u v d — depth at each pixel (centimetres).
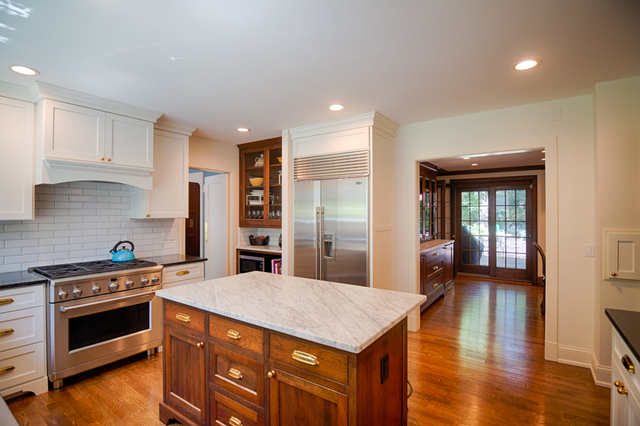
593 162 280
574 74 242
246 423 167
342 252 362
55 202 301
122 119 303
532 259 640
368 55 214
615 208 254
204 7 161
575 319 289
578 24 177
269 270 454
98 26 178
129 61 220
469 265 714
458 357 308
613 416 154
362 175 347
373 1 158
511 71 237
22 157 258
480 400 237
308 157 389
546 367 286
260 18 171
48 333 248
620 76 245
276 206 454
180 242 404
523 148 312
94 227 328
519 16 170
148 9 162
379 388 150
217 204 504
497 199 680
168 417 208
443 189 702
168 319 210
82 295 259
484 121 332
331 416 137
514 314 441
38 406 229
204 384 187
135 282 291
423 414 221
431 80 254
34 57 213
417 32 186
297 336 141
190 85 262
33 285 239
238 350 170
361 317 158
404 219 385
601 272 258
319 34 188
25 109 260
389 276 380
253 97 289
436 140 362
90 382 261
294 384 148
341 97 291
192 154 432
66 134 268
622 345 144
